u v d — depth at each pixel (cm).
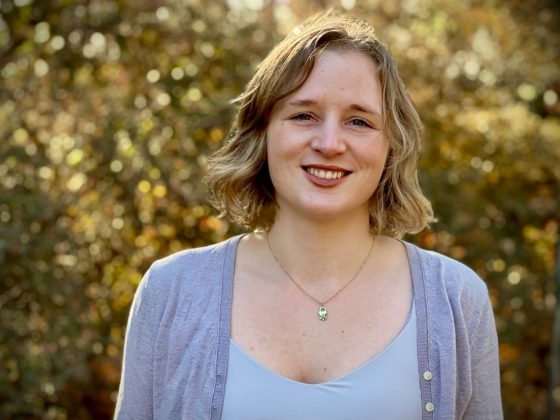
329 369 170
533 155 452
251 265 183
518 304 431
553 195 454
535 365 451
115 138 365
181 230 376
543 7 578
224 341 173
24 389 336
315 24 181
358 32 175
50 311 344
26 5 379
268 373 168
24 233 339
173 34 383
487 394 183
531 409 448
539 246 446
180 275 183
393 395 167
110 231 366
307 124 170
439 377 171
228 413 167
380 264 182
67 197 354
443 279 181
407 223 191
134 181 365
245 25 393
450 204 418
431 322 174
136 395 184
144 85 381
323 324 174
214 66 387
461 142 439
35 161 349
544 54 562
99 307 364
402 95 180
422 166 421
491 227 432
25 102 364
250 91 181
